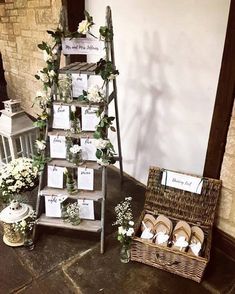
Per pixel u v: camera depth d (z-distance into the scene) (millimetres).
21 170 1720
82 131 1627
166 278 1540
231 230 1664
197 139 1799
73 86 1588
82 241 1781
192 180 1681
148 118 2090
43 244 1753
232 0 1290
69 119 1603
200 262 1433
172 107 1888
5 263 1620
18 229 1632
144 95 2053
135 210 2057
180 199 1746
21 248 1719
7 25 3299
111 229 1875
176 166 2008
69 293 1451
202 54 1609
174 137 1946
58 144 1642
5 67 3742
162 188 1780
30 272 1566
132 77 2092
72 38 1548
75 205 1722
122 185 2328
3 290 1466
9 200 1734
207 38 1560
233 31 1322
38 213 1777
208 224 1682
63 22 1553
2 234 1834
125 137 2352
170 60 1791
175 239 1622
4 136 2180
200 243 1587
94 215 1865
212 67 1585
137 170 2361
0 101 3787
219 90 1466
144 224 1706
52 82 1561
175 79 1805
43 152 1676
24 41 3078
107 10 1569
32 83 3232
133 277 1542
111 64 1533
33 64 3074
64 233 1842
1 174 1706
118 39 2084
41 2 2525
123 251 1629
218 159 1584
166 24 1735
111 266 1606
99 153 1544
